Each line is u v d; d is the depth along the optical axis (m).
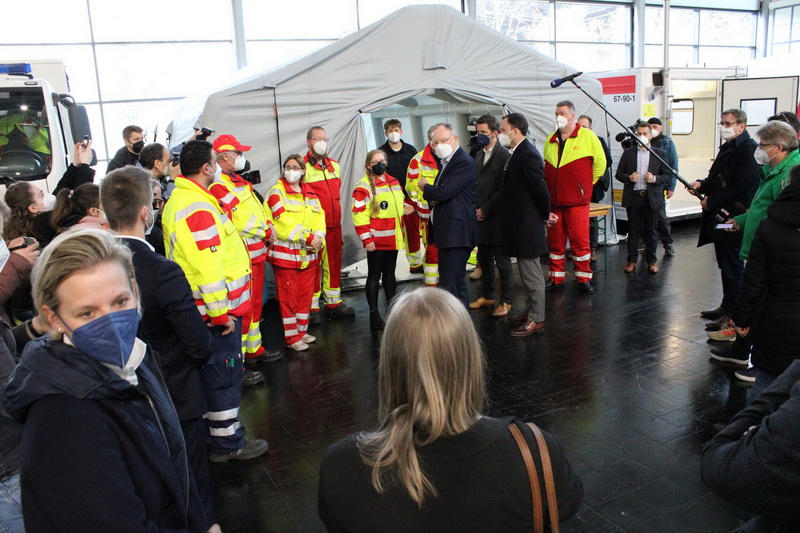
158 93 11.11
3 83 6.39
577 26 14.69
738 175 4.69
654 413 3.79
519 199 5.04
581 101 7.56
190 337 2.47
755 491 1.29
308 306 5.18
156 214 4.46
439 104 7.99
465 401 1.23
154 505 1.33
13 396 1.23
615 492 3.00
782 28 17.14
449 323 1.22
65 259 1.23
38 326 2.26
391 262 5.66
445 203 4.94
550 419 3.77
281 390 4.40
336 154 6.43
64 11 10.20
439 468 1.17
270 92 6.04
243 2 11.38
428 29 6.60
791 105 8.98
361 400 4.18
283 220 4.88
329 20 12.23
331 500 1.21
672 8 15.88
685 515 2.81
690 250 8.07
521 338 5.19
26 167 6.38
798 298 2.78
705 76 9.32
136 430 1.30
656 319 5.48
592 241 7.61
